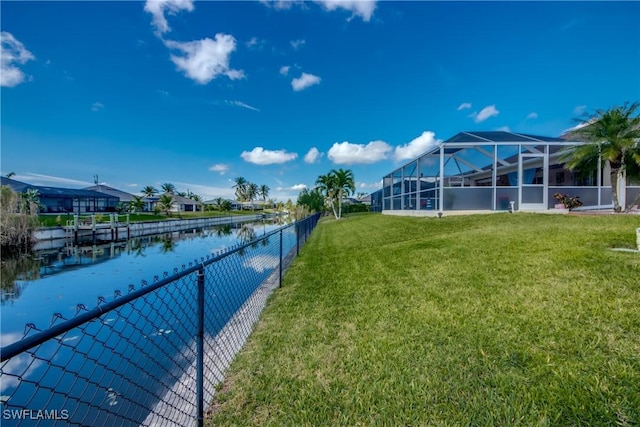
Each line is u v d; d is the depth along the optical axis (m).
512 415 1.78
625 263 4.12
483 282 4.16
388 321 3.27
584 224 7.99
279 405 2.06
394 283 4.64
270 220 48.44
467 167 15.55
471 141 13.90
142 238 25.72
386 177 23.55
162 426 1.93
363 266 6.06
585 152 11.00
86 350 4.23
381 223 15.25
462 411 1.86
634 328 2.56
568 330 2.65
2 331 6.77
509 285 3.94
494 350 2.47
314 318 3.58
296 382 2.30
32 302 8.86
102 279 11.66
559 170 16.02
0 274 12.53
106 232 25.31
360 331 3.09
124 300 1.40
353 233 12.97
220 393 2.24
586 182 14.18
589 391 1.89
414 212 15.88
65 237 22.47
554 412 1.77
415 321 3.18
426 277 4.73
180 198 65.25
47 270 13.30
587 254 4.71
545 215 10.71
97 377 3.34
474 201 13.05
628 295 3.21
